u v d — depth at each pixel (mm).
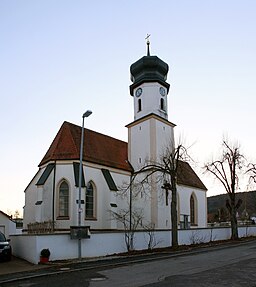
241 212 67750
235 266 16703
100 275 15266
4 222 38688
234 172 37031
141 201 38094
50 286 13109
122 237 25094
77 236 21391
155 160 38406
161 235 28359
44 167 34875
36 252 20219
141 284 12805
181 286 12141
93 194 34750
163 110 41812
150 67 41938
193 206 46125
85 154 34844
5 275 16109
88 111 22578
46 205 32344
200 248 27156
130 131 42156
